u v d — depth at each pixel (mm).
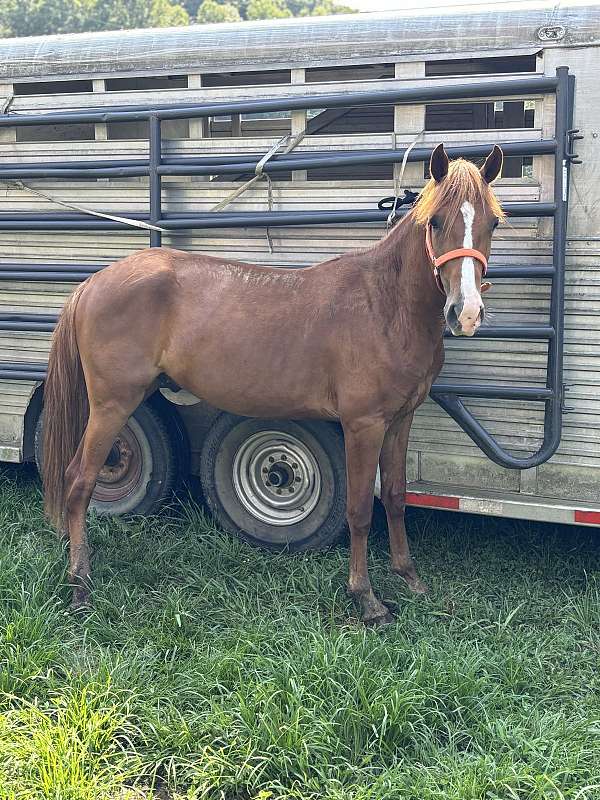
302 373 4164
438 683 3387
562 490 4293
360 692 3238
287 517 4844
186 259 4391
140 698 3385
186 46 4641
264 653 3682
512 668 3582
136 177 4812
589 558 4625
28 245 5098
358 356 4020
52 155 4957
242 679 3439
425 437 4543
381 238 4398
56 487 4496
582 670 3652
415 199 4250
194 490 5410
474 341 4332
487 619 4070
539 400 4195
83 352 4359
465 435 4449
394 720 3148
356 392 4039
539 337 4141
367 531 4141
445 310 3555
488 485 4449
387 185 4375
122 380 4312
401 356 3975
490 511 4320
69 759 2910
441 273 3609
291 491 4832
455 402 4363
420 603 4227
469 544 4844
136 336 4285
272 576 4520
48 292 5094
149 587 4398
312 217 4445
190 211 4742
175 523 5117
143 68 4738
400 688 3295
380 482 4457
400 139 4332
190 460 5266
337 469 4664
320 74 5289
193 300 4277
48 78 4938
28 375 5039
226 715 3207
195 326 4254
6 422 5270
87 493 4375
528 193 4148
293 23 4496
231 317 4215
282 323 4164
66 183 4961
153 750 3113
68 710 3166
